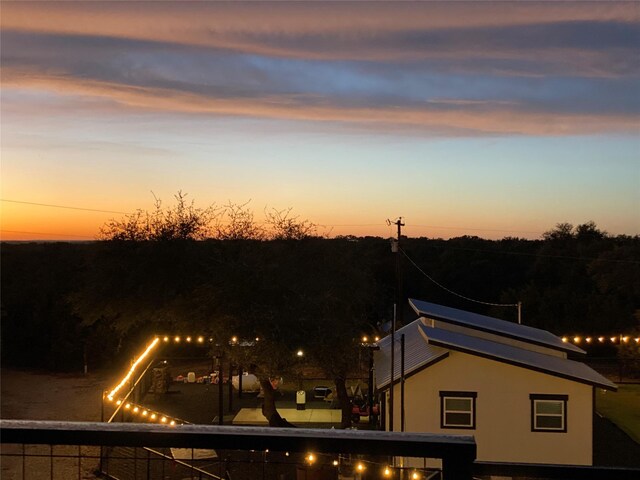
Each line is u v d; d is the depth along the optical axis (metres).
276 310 20.67
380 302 32.97
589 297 36.69
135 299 24.86
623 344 27.42
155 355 28.67
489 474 2.28
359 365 22.05
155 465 12.27
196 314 22.72
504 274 48.94
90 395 29.08
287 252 23.33
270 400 20.48
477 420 17.52
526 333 23.88
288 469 10.27
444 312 25.28
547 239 51.09
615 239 45.97
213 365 30.47
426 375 17.67
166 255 24.73
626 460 17.78
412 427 17.62
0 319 39.75
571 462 17.14
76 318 37.81
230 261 22.38
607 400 25.67
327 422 21.42
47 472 13.44
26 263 44.12
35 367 38.16
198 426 2.17
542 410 17.41
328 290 21.95
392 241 28.61
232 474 10.20
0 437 2.16
